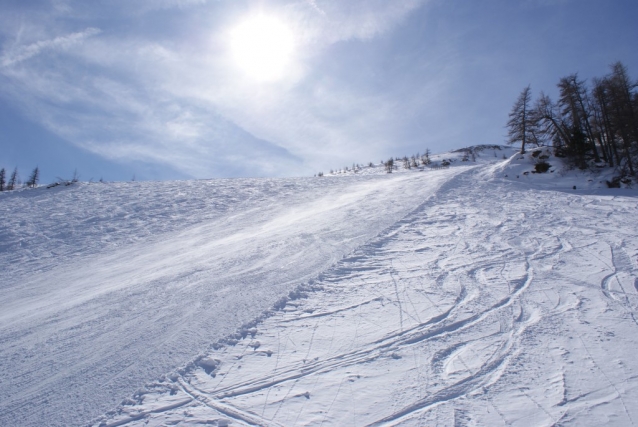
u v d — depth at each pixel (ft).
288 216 52.13
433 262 25.88
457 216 40.68
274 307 19.52
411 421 10.69
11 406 13.01
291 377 13.19
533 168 74.79
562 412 10.72
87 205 65.36
